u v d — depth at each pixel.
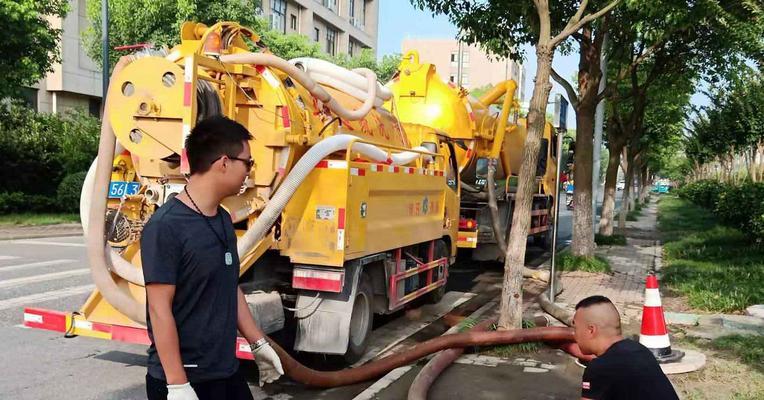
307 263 5.72
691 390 5.44
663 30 11.23
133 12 18.11
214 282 2.69
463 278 12.24
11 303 8.27
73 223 18.77
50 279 9.95
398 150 7.41
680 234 20.56
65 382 5.56
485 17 11.59
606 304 3.33
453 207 9.73
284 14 38.88
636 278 11.76
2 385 5.42
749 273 11.12
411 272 7.75
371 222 6.39
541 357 6.38
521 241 6.88
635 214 33.84
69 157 20.95
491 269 13.46
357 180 5.93
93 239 5.11
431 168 8.44
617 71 16.89
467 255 14.59
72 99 27.72
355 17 50.56
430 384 5.45
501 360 6.26
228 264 2.75
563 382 5.65
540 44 6.98
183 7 17.39
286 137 5.62
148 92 5.20
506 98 12.88
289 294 6.13
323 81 7.01
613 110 18.48
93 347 6.66
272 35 24.38
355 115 6.84
